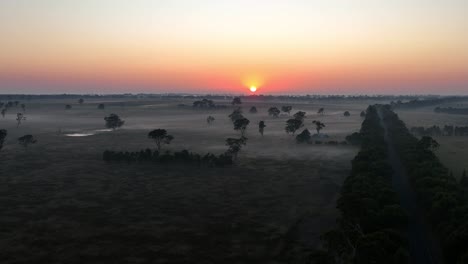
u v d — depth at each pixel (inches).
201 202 3186.5
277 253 2249.0
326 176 3969.0
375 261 1878.7
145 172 4212.6
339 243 2016.5
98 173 4163.4
